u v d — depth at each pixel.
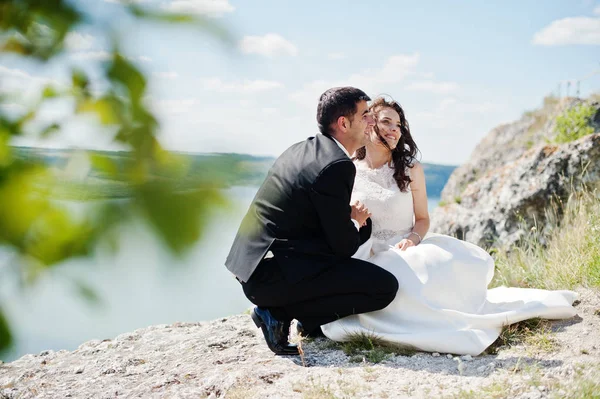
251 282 3.95
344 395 3.29
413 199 4.67
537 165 8.81
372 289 3.95
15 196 0.42
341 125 3.87
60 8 0.46
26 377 4.31
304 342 4.33
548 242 6.55
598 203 6.34
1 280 0.42
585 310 4.50
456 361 3.79
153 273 0.42
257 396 3.37
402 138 4.56
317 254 3.84
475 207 10.07
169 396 3.64
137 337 5.11
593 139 8.44
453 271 4.23
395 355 3.95
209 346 4.56
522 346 3.91
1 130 0.45
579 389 3.10
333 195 3.69
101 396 3.73
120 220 0.42
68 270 0.42
